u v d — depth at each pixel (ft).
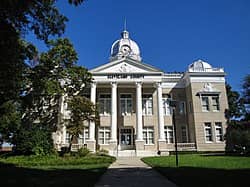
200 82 158.61
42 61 106.83
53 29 54.60
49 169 66.74
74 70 115.03
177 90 166.40
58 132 132.46
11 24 45.44
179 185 40.27
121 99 160.45
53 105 126.62
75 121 113.09
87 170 62.95
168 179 47.52
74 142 148.56
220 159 84.23
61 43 113.50
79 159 92.17
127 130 158.10
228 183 38.86
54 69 113.80
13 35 45.65
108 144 148.46
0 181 45.24
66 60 114.93
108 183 43.70
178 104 164.04
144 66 151.74
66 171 61.16
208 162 75.10
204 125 153.07
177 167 62.85
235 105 156.15
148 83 153.07
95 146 140.77
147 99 161.68
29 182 44.06
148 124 157.79
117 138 155.94
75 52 114.93
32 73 104.17
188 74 159.63
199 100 156.25
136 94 152.97
